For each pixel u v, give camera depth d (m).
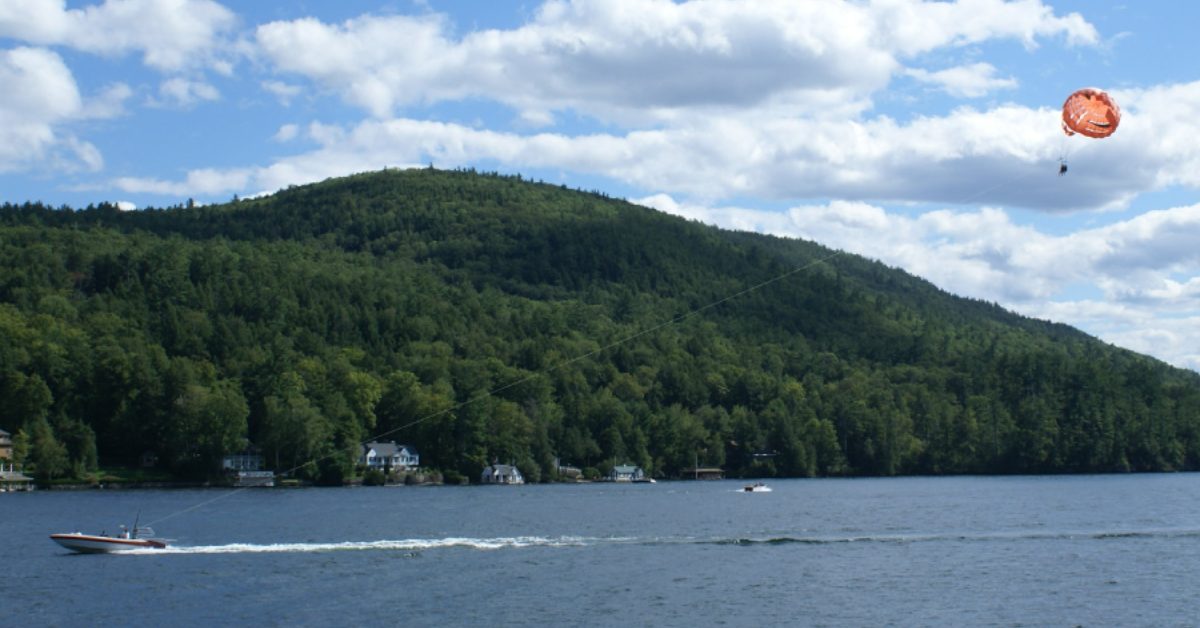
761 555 97.50
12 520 132.00
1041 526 126.25
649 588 79.88
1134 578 85.19
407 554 96.69
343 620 69.50
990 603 75.19
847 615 71.12
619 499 180.75
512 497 185.12
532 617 70.38
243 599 75.62
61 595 77.12
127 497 177.12
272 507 155.00
